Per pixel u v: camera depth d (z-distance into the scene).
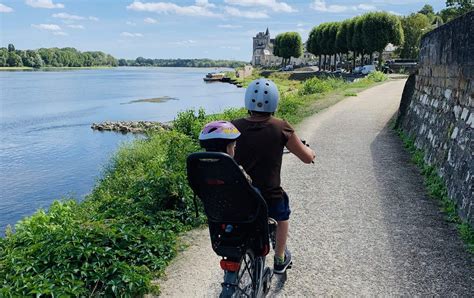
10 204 15.41
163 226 6.25
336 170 9.30
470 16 7.55
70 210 8.15
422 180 8.37
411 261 5.11
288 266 4.43
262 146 3.52
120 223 6.02
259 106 3.54
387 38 56.69
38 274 4.61
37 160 22.52
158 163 11.51
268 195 3.57
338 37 69.44
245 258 3.52
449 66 9.04
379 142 12.16
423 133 10.57
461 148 7.14
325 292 4.51
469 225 5.83
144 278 4.62
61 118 39.91
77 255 4.86
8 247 5.99
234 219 3.37
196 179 3.32
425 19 73.31
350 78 56.69
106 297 4.46
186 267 5.21
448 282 4.63
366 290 4.53
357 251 5.42
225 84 102.06
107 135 30.36
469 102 7.36
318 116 17.44
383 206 6.99
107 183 12.47
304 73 83.94
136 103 53.72
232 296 3.24
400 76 43.41
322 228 6.17
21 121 38.00
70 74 168.12
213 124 3.26
